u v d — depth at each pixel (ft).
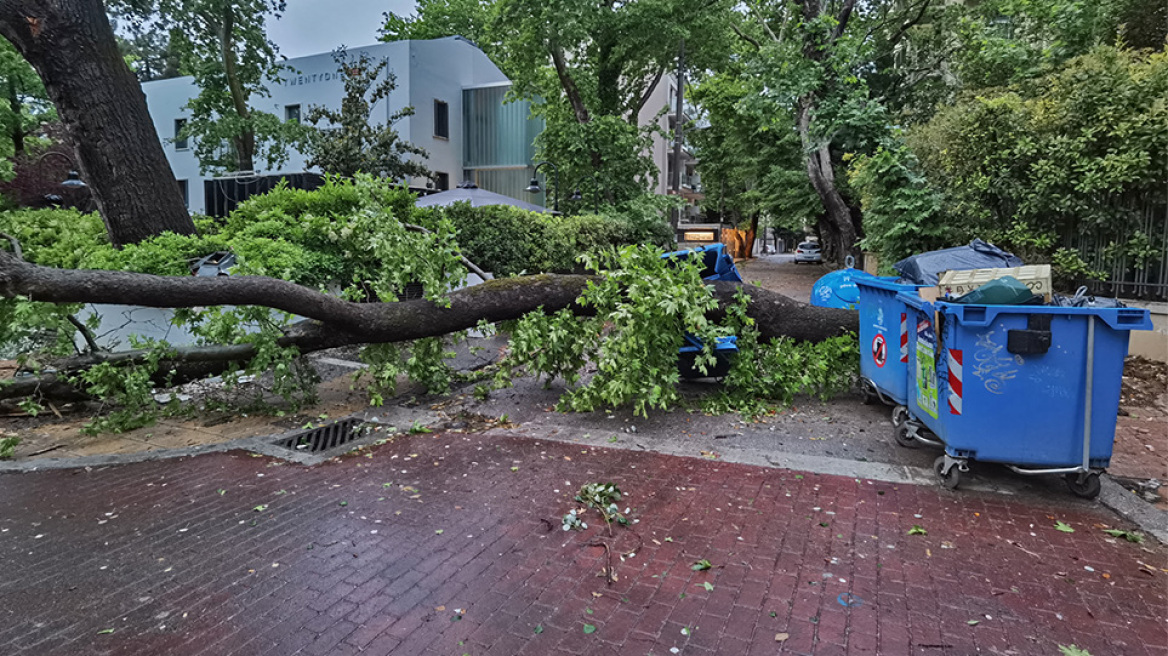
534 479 14.98
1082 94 24.36
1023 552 11.24
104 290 16.44
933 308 14.20
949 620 9.29
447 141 81.66
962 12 58.18
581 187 67.62
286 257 29.27
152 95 86.74
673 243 68.59
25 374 22.09
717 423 19.38
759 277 75.97
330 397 23.48
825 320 22.50
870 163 30.53
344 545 11.82
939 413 14.26
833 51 38.55
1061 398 13.08
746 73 44.01
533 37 63.41
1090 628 9.06
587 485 14.25
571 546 11.70
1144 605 9.59
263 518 13.06
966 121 27.91
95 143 29.14
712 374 23.32
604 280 21.16
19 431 19.85
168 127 86.58
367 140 62.59
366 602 9.96
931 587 10.17
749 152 84.23
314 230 33.35
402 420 20.12
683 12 68.54
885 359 18.37
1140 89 23.50
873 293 19.29
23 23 26.89
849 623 9.26
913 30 63.21
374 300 34.83
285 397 21.40
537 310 21.84
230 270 21.59
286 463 16.42
